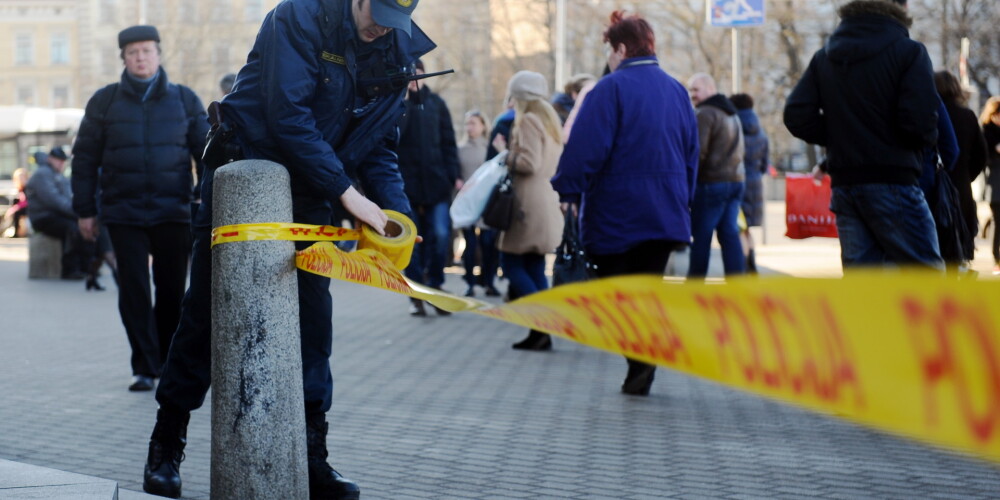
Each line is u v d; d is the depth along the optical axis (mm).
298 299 3986
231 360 3619
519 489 4840
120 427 6344
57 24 92312
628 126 7129
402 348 9734
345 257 3617
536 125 9859
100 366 8828
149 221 7715
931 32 44875
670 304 1692
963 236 7348
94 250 16875
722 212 11227
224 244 3631
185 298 4488
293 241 3689
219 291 3648
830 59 6859
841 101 6824
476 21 63719
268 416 3605
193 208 4414
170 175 7801
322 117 4156
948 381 1248
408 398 7207
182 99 8000
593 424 6320
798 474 5090
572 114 10156
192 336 4465
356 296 15031
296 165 3996
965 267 7355
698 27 50406
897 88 6684
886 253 6848
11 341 10492
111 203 7738
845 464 5285
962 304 1235
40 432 6199
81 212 7988
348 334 10805
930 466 5223
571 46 54594
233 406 3613
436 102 13055
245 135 4129
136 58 7820
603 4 54094
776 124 50375
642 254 7281
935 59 45438
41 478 4055
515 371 8383
